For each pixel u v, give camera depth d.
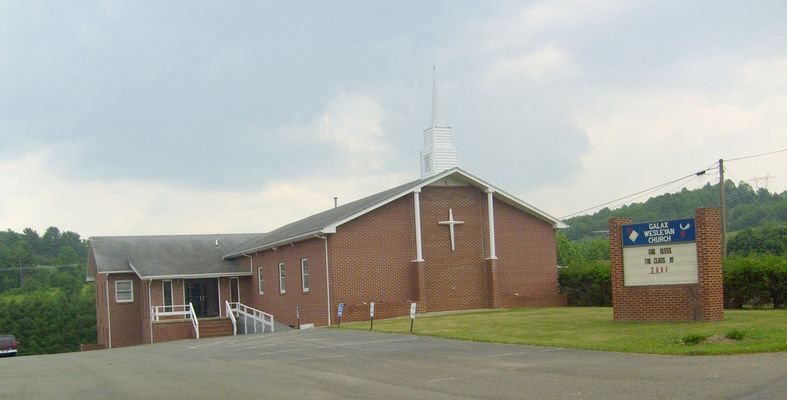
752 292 28.42
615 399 10.35
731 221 83.69
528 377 12.86
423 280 34.25
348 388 12.73
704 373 12.05
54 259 137.25
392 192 36.53
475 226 36.22
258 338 28.00
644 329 20.16
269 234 48.78
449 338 21.09
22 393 14.58
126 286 46.56
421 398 11.34
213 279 45.56
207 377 15.52
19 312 67.62
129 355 24.56
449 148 37.09
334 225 32.88
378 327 26.72
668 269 22.47
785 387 10.45
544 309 33.06
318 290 34.41
